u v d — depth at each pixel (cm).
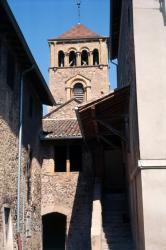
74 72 3909
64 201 1852
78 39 4003
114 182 2089
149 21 973
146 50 958
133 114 1059
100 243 1233
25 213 1461
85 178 1883
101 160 1905
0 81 1182
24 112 1496
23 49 1309
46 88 1658
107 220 1522
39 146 1809
